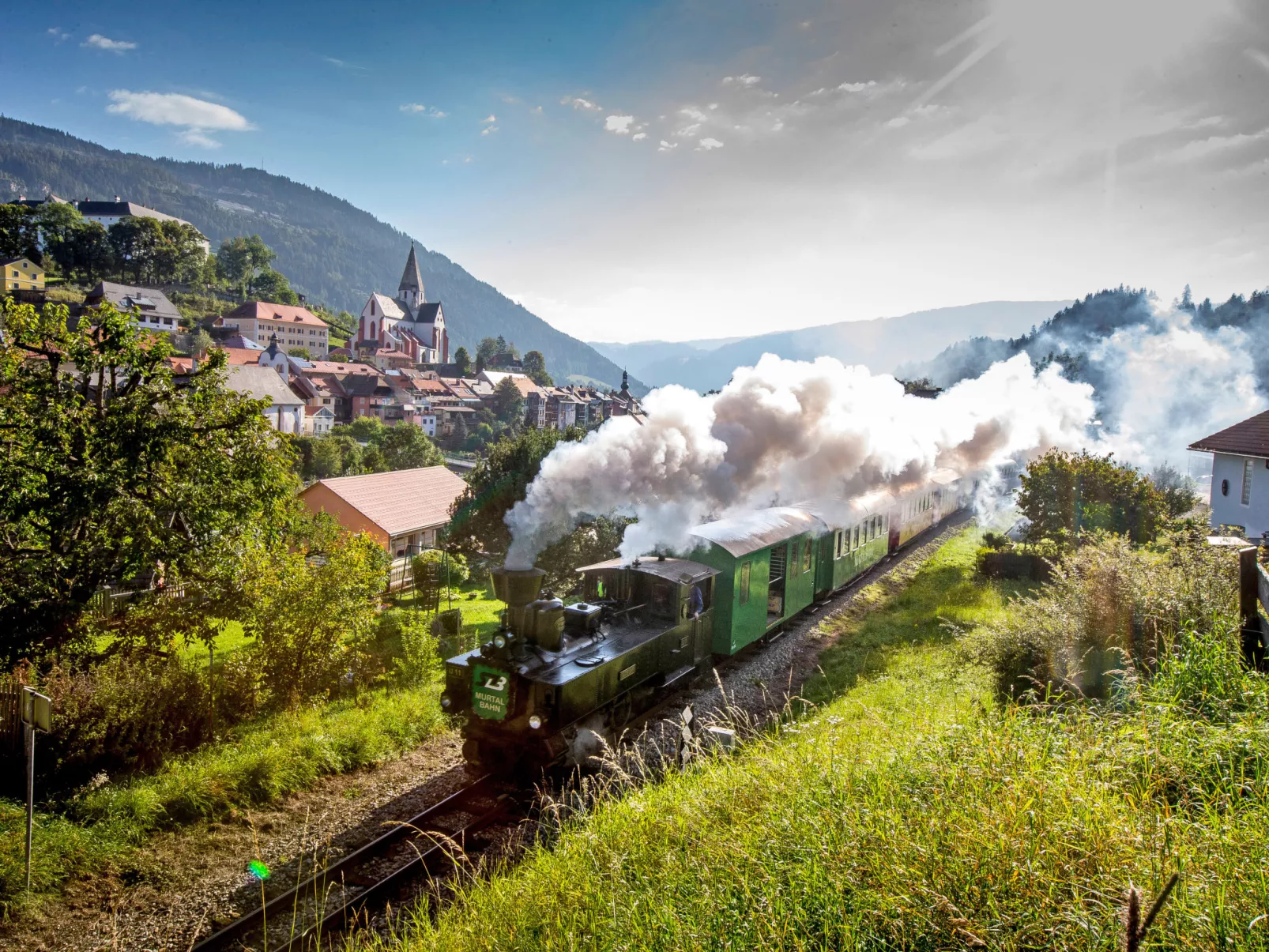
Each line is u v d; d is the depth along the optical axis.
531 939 5.48
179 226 137.75
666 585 12.74
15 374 14.43
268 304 130.62
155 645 14.41
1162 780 4.95
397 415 103.94
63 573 14.12
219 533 15.18
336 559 15.69
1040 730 5.94
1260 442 22.75
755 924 4.34
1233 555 9.90
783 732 9.62
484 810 9.80
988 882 4.05
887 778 5.61
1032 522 24.14
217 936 7.30
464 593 28.11
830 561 19.67
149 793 9.93
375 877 8.31
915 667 13.27
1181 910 3.52
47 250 120.69
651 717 12.50
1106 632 9.77
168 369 15.68
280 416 70.44
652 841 6.24
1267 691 5.97
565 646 10.98
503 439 27.84
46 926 7.77
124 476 13.82
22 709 8.26
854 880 4.38
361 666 16.42
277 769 10.66
